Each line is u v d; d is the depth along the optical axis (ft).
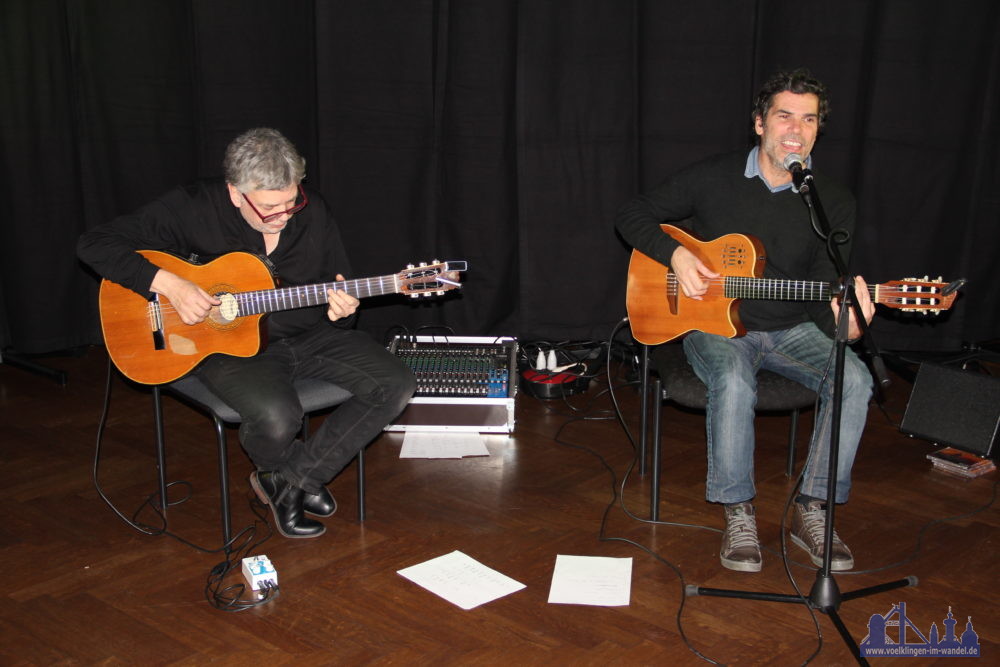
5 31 10.82
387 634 6.37
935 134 11.57
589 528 7.95
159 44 11.41
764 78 11.55
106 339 7.30
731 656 6.16
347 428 7.52
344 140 11.87
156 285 7.02
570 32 11.68
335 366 7.59
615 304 12.59
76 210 11.72
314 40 11.69
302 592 6.88
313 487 7.65
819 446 7.52
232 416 7.18
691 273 7.47
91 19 11.22
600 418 10.62
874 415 10.77
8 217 11.39
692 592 6.81
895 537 7.84
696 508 8.37
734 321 7.77
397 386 7.44
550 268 12.48
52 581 6.98
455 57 11.69
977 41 11.29
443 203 12.35
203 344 7.33
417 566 7.27
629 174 12.13
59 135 11.37
